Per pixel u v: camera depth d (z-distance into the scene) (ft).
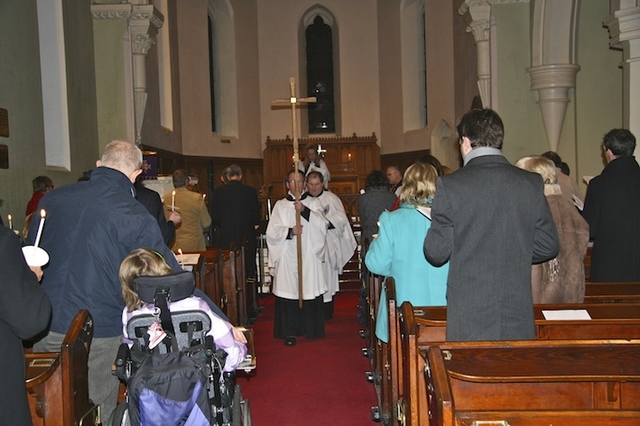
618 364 8.04
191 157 48.78
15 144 21.81
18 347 7.52
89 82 30.60
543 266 11.87
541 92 30.53
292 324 22.33
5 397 7.27
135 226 10.77
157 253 9.53
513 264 9.15
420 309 11.47
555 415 7.69
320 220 21.86
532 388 9.45
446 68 46.06
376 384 16.76
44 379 8.50
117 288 10.84
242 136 55.67
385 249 12.34
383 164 56.18
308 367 19.39
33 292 7.33
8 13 21.71
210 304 10.50
